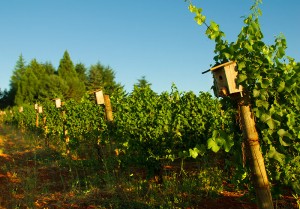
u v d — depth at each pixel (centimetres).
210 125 820
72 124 1133
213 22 338
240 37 335
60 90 4388
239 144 354
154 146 745
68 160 947
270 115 328
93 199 621
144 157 755
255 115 335
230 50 324
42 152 1174
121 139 786
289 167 402
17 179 789
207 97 908
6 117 3119
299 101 352
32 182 749
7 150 1241
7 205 606
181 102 891
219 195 605
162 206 556
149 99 802
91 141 1037
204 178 661
